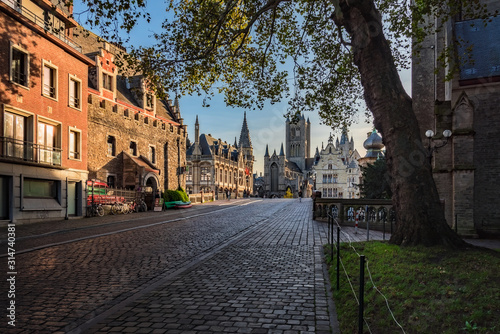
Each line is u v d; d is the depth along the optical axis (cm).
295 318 483
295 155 15775
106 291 626
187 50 1255
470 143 1498
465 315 383
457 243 717
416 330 379
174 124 4572
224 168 8794
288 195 12125
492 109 1541
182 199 3531
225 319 480
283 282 672
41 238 1307
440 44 1858
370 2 789
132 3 966
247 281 682
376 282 532
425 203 752
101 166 3083
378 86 811
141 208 3044
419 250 685
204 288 634
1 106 1777
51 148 2108
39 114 2030
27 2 1995
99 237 1331
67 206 2245
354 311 464
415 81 2169
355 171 10700
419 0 1168
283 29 1459
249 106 1525
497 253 636
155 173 3600
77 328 454
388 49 827
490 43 1683
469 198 1480
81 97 2448
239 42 1441
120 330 444
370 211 1633
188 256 955
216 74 1438
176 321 474
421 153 782
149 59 1205
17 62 1906
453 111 1536
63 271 779
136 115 3672
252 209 3203
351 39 854
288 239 1266
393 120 796
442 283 487
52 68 2170
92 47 3338
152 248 1084
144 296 588
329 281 675
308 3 1358
